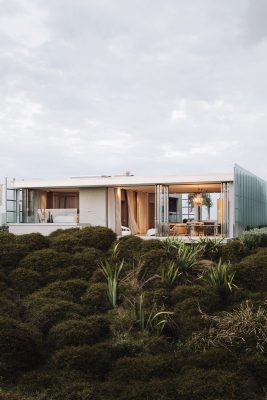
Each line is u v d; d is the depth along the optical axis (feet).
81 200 75.66
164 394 14.55
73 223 71.51
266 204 95.61
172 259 27.94
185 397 14.48
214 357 16.58
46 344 18.40
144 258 28.12
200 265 28.40
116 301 23.04
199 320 19.79
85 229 33.65
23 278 25.57
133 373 15.85
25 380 15.65
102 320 19.90
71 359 16.28
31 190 77.77
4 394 13.83
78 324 18.72
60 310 20.58
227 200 66.69
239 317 19.36
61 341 17.84
